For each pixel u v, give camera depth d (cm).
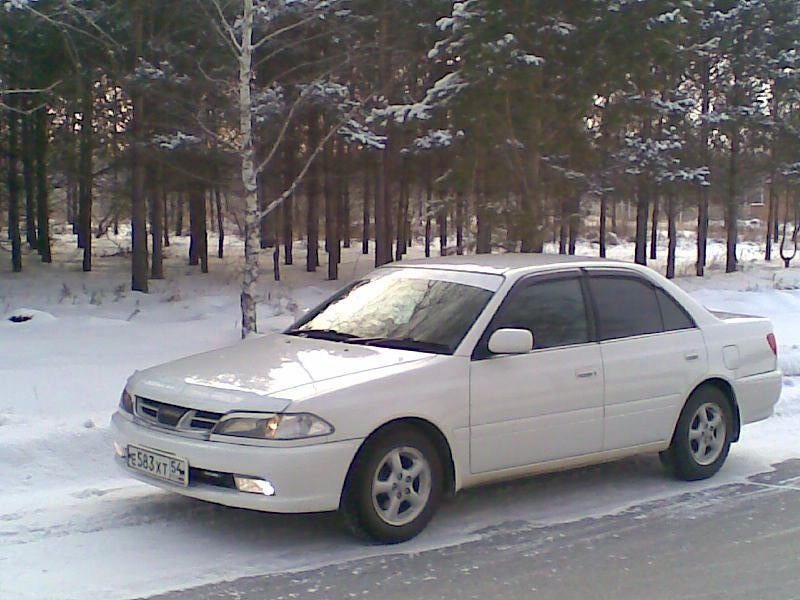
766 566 561
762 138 2781
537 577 537
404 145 2138
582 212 1814
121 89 2019
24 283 2392
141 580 521
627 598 507
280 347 657
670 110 1902
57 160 2584
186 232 5478
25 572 529
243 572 536
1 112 2205
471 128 1573
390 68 1892
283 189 2397
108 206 4019
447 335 639
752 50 2698
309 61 1783
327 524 624
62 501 662
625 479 759
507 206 1602
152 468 580
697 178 2250
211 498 551
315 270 2920
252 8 1232
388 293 712
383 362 607
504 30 1484
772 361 813
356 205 4156
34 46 1889
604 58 1515
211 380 589
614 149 1856
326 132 1998
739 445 883
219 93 1780
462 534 612
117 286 2309
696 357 748
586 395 673
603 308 708
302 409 550
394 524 586
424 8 1817
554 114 1546
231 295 2103
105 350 1155
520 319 662
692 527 637
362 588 514
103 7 1764
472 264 716
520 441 641
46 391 907
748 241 5319
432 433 604
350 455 561
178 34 1852
